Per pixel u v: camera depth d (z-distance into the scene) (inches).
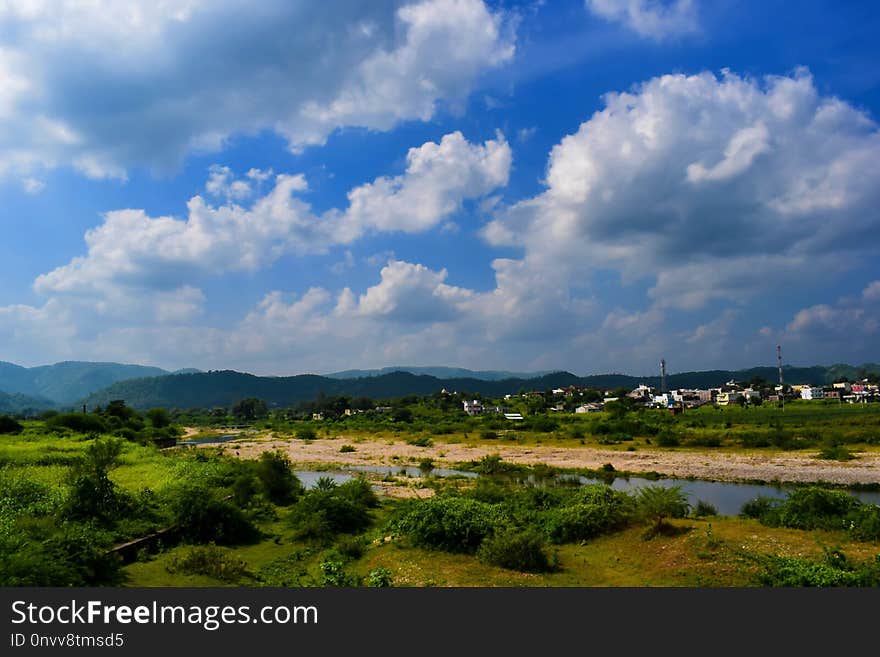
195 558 783.1
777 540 797.2
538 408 6958.7
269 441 4389.8
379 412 7780.5
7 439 2689.5
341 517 1077.8
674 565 731.4
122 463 1924.2
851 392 7155.5
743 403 6284.5
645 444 2854.3
